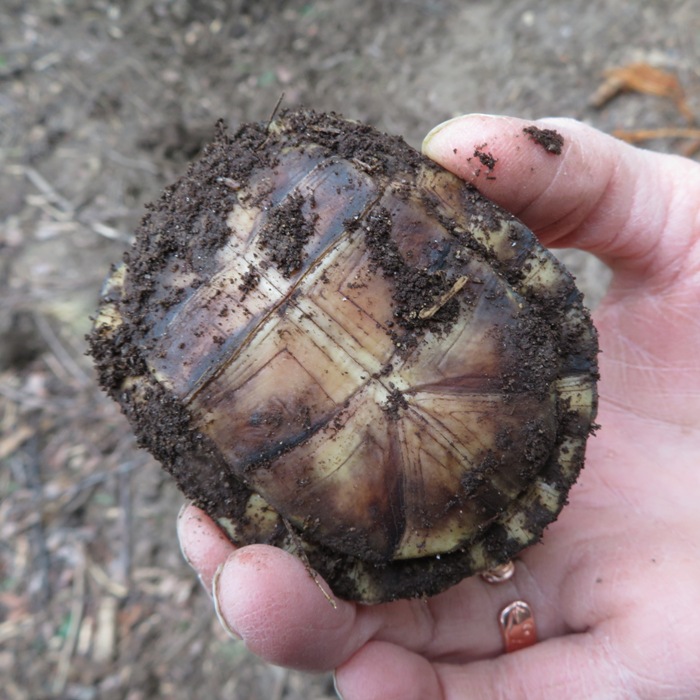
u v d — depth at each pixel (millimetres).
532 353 108
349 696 116
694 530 124
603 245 137
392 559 109
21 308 235
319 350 105
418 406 105
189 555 118
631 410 139
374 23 271
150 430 109
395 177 109
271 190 108
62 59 288
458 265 107
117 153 260
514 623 129
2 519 210
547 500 113
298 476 105
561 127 122
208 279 106
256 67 273
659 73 226
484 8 263
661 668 112
